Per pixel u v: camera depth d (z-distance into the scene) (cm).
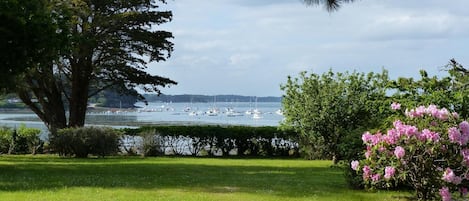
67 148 2409
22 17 1527
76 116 3156
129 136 2703
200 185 1279
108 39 2886
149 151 2658
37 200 988
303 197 1098
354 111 1961
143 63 3164
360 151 1227
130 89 3241
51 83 3117
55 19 1711
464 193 923
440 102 1081
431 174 925
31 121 6231
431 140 897
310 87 2080
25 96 3130
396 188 1209
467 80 1122
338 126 1992
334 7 1141
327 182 1388
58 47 1666
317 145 2269
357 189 1244
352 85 1995
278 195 1123
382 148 934
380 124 1221
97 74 3156
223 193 1143
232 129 2822
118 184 1269
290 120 2138
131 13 2872
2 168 1727
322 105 2025
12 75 1686
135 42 3061
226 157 2733
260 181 1392
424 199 971
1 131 2716
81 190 1145
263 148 2809
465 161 891
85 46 2761
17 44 1575
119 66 3042
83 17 2709
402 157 906
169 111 17688
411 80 1166
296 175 1595
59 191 1126
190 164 2020
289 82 2138
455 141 888
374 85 1983
